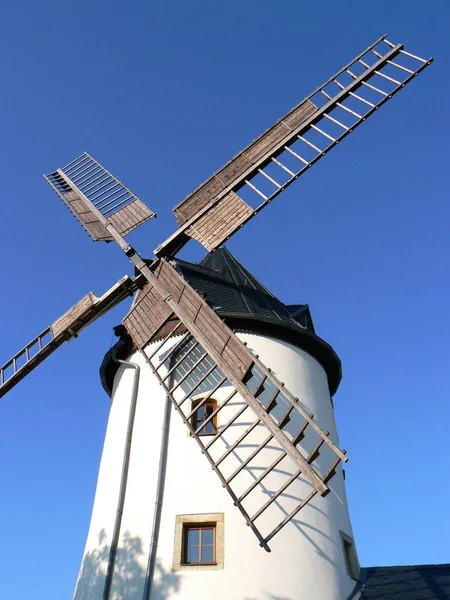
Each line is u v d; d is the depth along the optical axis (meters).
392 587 10.23
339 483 12.13
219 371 11.93
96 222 14.80
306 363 13.23
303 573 9.75
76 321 13.35
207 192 13.44
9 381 13.53
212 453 11.03
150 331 12.12
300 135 13.08
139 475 11.24
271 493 10.52
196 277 14.23
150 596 9.50
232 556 9.72
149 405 12.29
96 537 11.05
